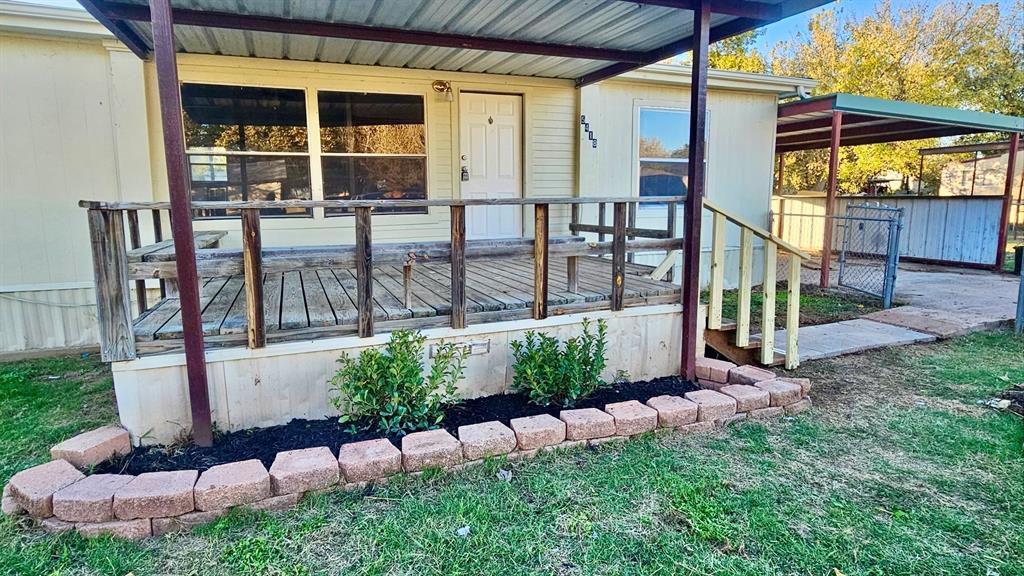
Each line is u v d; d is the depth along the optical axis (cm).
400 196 610
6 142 504
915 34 1873
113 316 275
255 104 548
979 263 1052
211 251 297
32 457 303
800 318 633
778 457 296
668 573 205
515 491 258
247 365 300
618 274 382
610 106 720
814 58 2044
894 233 693
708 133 795
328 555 215
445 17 423
